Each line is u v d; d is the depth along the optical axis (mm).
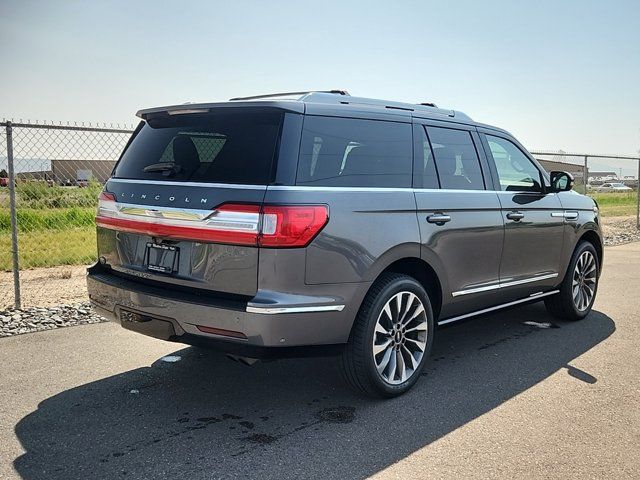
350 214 3676
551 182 5734
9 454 3258
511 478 3023
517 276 5219
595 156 14594
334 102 3941
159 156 3990
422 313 4250
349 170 3820
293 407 3939
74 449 3322
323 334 3590
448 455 3268
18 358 4891
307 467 3129
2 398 4055
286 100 3705
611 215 22469
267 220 3350
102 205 4258
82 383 4348
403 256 4016
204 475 3041
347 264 3633
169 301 3602
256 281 3383
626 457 3250
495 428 3615
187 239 3594
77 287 7828
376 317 3865
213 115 3836
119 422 3686
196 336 3553
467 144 4852
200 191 3570
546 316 6461
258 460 3205
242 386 4320
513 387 4309
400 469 3113
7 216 10188
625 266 9828
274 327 3371
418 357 4270
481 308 5012
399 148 4211
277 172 3441
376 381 3924
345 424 3672
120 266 4102
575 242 5945
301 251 3422
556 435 3520
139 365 4750
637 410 3893
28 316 6160
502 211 4949
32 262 9359
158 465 3143
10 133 6137
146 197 3826
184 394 4156
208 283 3537
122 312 3961
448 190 4496
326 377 4523
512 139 5441
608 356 5035
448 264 4426
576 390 4250
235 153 3613
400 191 4074
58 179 7262
